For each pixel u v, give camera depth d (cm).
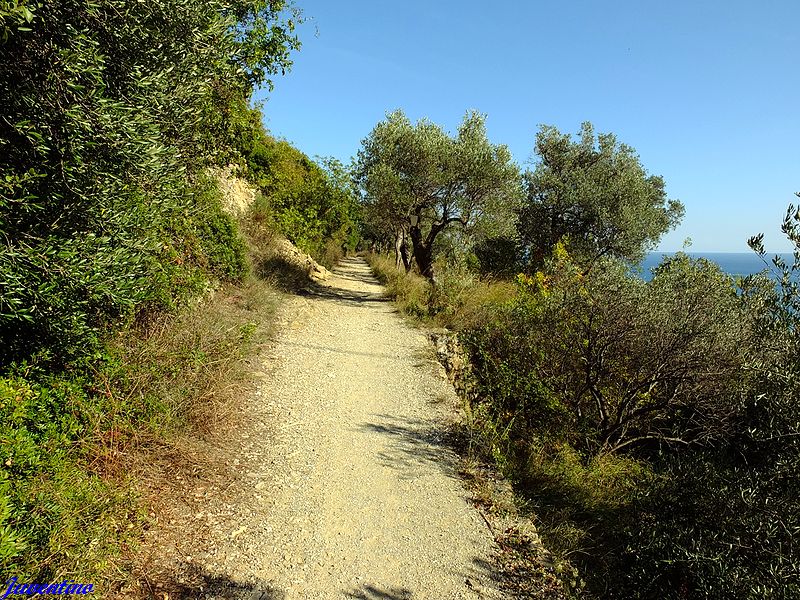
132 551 335
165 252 601
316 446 541
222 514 401
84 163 333
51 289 316
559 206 1919
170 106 428
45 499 291
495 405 739
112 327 461
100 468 375
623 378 688
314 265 1783
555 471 598
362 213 1697
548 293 830
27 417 315
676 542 427
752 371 426
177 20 394
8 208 296
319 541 391
